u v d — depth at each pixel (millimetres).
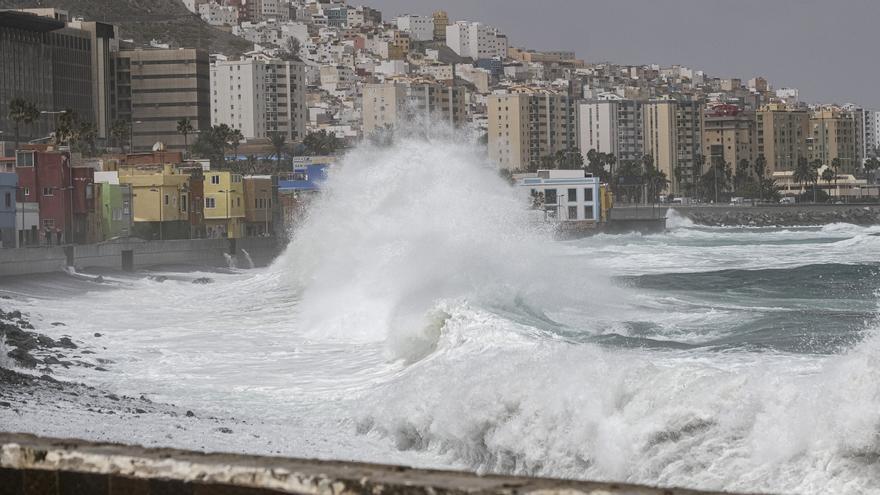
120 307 108938
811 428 30266
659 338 66750
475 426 39469
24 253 137625
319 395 55844
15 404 49375
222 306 104312
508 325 62312
